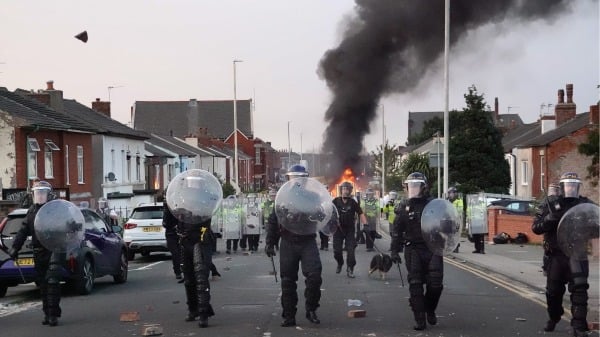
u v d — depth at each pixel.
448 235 8.89
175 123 92.56
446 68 27.19
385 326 9.35
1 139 29.11
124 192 43.69
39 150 31.05
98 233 14.25
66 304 12.05
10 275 12.81
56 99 38.34
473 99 38.94
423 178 9.20
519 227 25.56
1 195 24.64
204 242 9.52
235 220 23.03
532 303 11.47
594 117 39.28
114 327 9.60
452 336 8.69
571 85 47.28
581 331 8.35
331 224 12.39
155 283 15.36
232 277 15.52
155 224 21.48
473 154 38.22
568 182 8.45
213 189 9.52
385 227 39.28
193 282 9.71
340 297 12.09
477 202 21.94
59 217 9.76
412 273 9.09
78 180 35.94
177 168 56.06
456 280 14.81
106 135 40.62
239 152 83.06
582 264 8.42
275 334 8.83
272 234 9.47
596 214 8.23
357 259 19.77
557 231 8.38
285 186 9.29
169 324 9.70
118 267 15.11
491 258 19.55
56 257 9.93
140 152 47.62
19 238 10.02
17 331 9.49
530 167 43.38
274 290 13.19
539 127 51.91
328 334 8.80
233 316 10.24
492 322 9.67
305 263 9.33
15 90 38.25
